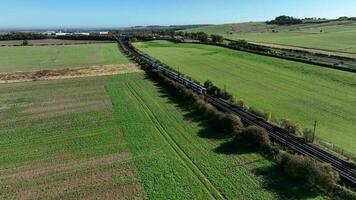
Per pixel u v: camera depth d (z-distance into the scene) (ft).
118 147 110.52
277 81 203.92
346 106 149.38
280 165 91.61
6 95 190.80
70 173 93.25
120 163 98.53
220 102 158.30
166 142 113.80
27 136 123.24
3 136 123.95
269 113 138.00
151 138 117.80
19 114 151.64
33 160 102.63
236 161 97.30
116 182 87.51
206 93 176.76
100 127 130.82
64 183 87.92
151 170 93.66
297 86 189.16
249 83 203.00
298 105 154.40
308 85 189.57
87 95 184.96
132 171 93.35
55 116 147.13
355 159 94.17
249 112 140.46
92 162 99.91
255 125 119.85
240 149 105.81
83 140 117.70
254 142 106.22
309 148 101.96
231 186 83.46
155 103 163.63
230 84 202.18
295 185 82.99
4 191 84.99
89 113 150.20
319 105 152.87
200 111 143.95
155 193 81.61
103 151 107.65
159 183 86.43
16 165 99.60
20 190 85.25
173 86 187.83
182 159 100.32
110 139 117.80
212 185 84.69
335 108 147.43
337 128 124.06
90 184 86.99
